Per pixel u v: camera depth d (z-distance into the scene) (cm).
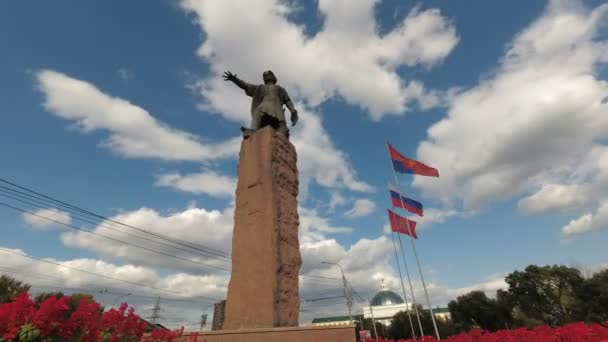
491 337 771
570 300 4406
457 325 5484
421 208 2391
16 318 313
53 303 334
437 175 2277
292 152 917
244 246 736
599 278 4228
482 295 5522
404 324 6269
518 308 5075
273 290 656
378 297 9569
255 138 855
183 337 557
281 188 803
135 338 474
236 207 796
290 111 1039
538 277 4709
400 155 2462
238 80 992
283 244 733
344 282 4522
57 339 337
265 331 560
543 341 651
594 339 598
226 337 559
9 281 1956
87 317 371
